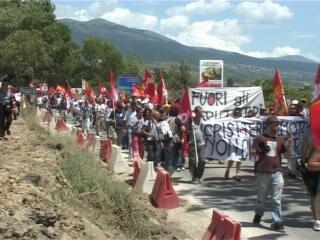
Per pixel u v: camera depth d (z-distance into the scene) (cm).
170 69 7231
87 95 3105
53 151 1583
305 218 1044
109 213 937
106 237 780
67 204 870
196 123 1443
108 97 3478
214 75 3603
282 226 942
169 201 1110
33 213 728
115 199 989
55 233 702
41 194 859
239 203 1180
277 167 950
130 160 1825
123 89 5322
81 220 788
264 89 4097
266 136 955
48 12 8144
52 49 6944
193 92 1912
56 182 1005
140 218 930
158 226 928
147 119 1659
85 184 1060
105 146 1764
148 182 1211
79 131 2233
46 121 3650
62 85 8569
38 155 1447
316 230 943
